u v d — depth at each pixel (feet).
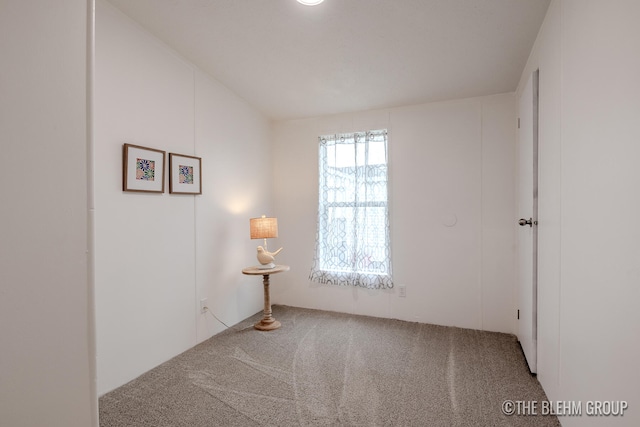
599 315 4.03
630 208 3.35
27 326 1.93
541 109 6.63
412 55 8.11
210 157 9.66
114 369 6.89
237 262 10.82
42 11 2.01
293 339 9.39
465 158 10.19
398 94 10.12
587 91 4.35
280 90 10.33
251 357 8.28
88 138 2.25
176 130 8.46
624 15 3.43
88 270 2.24
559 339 5.48
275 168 12.67
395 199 11.01
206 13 6.92
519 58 7.90
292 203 12.51
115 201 6.95
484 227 9.99
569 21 5.00
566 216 5.12
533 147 7.00
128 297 7.21
